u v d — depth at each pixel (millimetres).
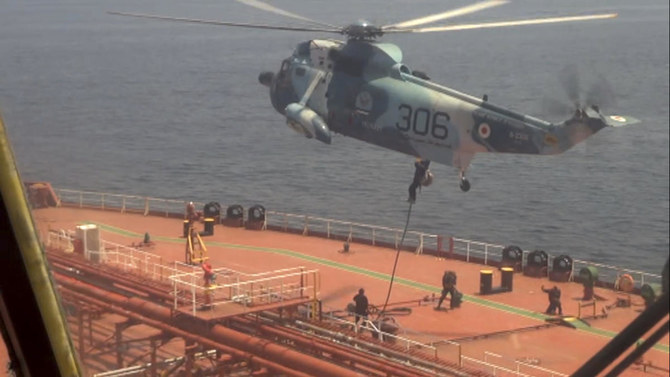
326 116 28703
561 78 26875
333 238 37062
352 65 28141
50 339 3842
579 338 23422
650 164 96500
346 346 18875
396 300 28016
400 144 27969
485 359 21781
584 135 26344
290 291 22156
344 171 89188
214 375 18609
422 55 173875
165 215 38062
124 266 21859
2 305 3766
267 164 91250
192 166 87750
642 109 127250
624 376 18688
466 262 33469
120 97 113750
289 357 18344
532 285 29688
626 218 74062
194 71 151000
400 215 73500
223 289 21500
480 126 26859
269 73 30047
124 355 17562
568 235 68250
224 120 113438
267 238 36750
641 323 3047
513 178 90625
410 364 18406
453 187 85875
